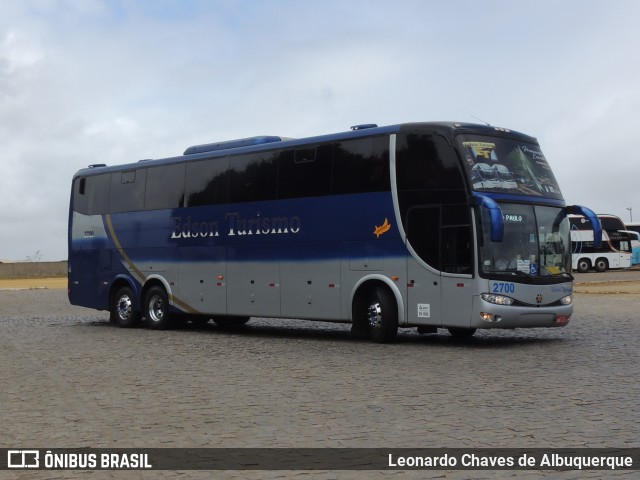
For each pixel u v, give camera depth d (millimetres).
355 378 13727
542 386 12469
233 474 7695
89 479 7652
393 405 11117
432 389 12422
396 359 16297
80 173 27609
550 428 9445
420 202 18422
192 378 14109
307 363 15906
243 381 13641
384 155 19094
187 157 24141
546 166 19484
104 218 26500
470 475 7520
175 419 10422
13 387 13383
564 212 19281
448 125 18234
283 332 24016
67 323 28391
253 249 21953
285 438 9172
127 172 25938
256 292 21859
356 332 19531
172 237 24312
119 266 25984
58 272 92188
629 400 11133
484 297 17531
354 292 19484
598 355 16234
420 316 18375
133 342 20922
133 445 8984
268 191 21641
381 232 19016
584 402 11039
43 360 17078
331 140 20250
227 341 20953
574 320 25328
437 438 9039
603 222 71875
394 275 18797
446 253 18000
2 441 9305
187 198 23938
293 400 11656
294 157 21062
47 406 11555
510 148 18812
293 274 20891
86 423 10281
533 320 18109
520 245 18156
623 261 71375
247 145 22750
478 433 9258
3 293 54094
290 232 21000
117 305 26094
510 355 16578
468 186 17766
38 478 7703
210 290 23172
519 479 7371
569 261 19078
